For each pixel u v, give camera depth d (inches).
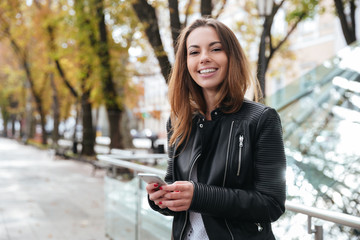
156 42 243.4
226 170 50.1
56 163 621.9
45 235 213.0
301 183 186.1
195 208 47.3
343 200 167.8
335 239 78.6
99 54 460.4
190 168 53.2
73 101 1010.1
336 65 270.8
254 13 440.1
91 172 506.3
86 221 245.8
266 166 48.5
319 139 232.2
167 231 125.8
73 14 490.3
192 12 326.0
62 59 629.3
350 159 196.5
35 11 665.0
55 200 317.1
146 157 185.8
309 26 811.4
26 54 928.9
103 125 1489.9
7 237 208.7
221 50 54.5
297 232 89.7
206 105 57.4
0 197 328.5
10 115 1788.9
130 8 343.9
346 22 316.8
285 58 564.7
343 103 248.5
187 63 57.6
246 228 50.8
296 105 271.6
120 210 179.3
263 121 49.3
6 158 715.4
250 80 55.2
